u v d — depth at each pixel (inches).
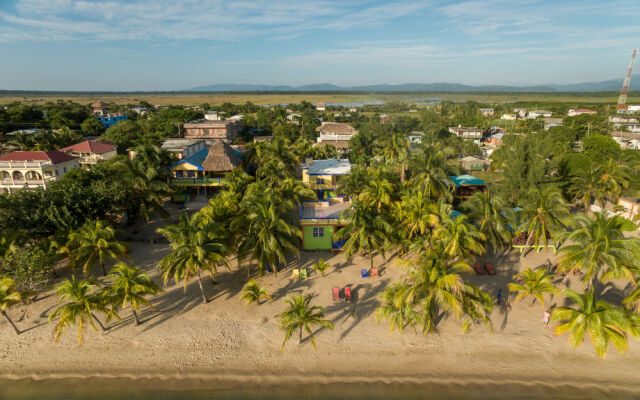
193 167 2183.8
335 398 870.4
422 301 987.9
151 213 1809.8
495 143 4867.1
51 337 1031.6
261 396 874.8
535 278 1111.0
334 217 1525.6
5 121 4448.8
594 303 936.9
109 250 1275.8
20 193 1386.6
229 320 1111.0
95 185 1628.9
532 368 957.2
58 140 3376.0
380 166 1951.3
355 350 1006.4
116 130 3846.0
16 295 987.3
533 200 1515.7
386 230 1325.0
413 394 882.1
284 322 965.8
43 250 1237.7
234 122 4904.0
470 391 892.0
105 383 904.3
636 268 1047.0
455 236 1159.6
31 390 884.6
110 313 956.0
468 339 1043.9
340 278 1337.4
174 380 915.4
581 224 1166.3
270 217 1233.4
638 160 2554.1
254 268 1406.3
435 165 1787.6
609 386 908.6
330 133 4899.1
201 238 1088.8
